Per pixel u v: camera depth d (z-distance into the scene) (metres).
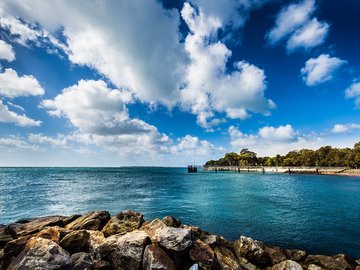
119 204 32.75
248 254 11.56
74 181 76.62
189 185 63.28
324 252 15.61
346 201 37.00
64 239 9.35
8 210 28.73
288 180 83.06
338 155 133.12
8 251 8.02
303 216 25.84
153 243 9.45
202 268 8.99
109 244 9.38
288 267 10.23
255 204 33.06
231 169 189.88
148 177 102.88
